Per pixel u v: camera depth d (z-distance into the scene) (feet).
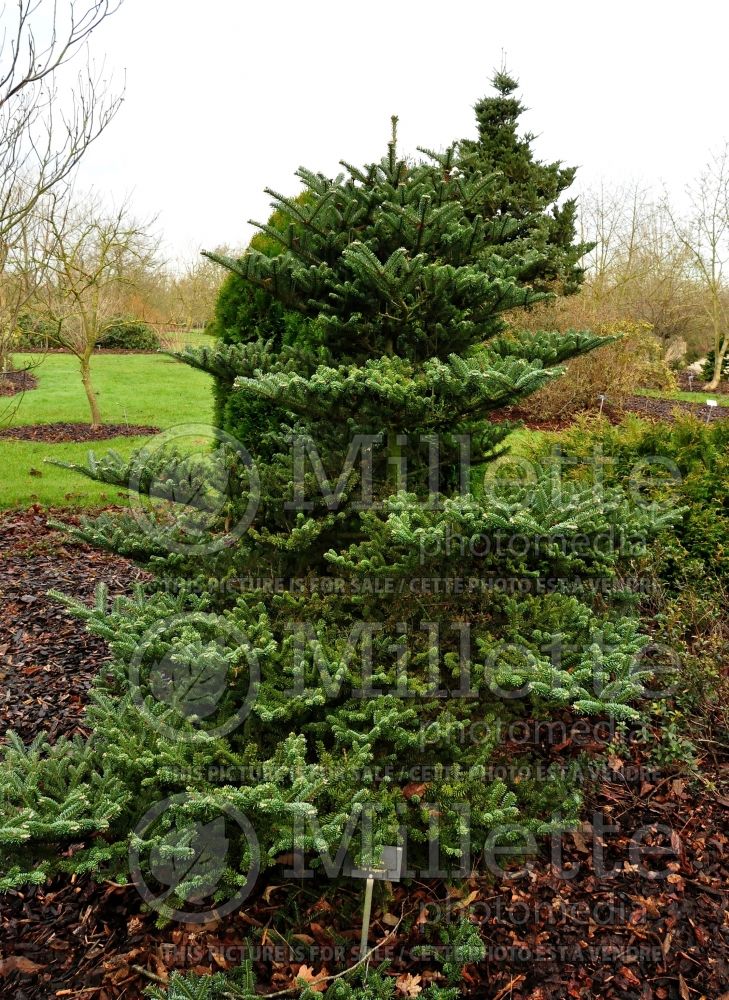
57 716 11.12
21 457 28.45
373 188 9.25
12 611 14.87
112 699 8.09
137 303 58.18
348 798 6.54
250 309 16.58
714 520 12.59
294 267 8.96
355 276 8.76
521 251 24.29
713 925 7.24
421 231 8.62
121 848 6.28
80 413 39.45
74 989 6.67
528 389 7.59
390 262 7.89
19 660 12.82
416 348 9.71
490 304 9.14
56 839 6.18
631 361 37.76
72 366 58.95
